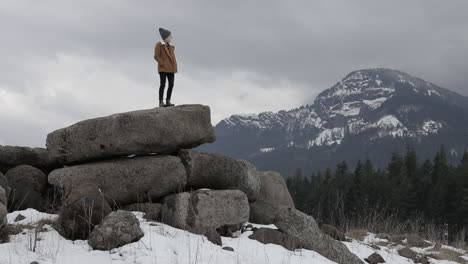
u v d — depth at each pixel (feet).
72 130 31.71
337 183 207.82
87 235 24.86
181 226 27.94
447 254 35.01
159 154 32.45
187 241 25.18
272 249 26.32
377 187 175.42
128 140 30.91
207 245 25.05
